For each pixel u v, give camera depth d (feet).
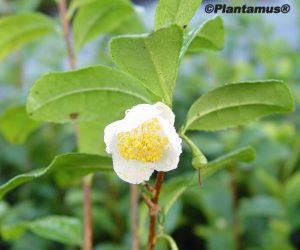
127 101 0.86
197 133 1.95
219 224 1.65
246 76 2.00
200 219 1.86
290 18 2.56
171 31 0.71
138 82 0.83
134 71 0.77
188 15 0.76
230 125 0.87
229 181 1.70
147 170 0.75
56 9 2.73
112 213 1.82
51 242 1.80
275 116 2.10
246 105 0.85
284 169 1.84
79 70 0.84
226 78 1.98
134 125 0.71
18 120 1.35
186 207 1.85
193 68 2.29
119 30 1.42
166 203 0.96
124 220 1.82
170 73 0.77
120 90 0.86
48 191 1.93
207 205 1.67
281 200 1.67
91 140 1.13
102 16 1.21
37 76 2.22
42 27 1.30
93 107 0.88
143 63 0.76
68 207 1.89
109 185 1.90
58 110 0.89
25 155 1.99
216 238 1.63
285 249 1.58
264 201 1.64
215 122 0.86
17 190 2.03
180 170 1.87
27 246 1.77
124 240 1.71
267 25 2.32
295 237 1.82
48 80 0.85
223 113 0.85
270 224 1.61
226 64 1.98
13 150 1.98
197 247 1.88
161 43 0.73
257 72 2.31
